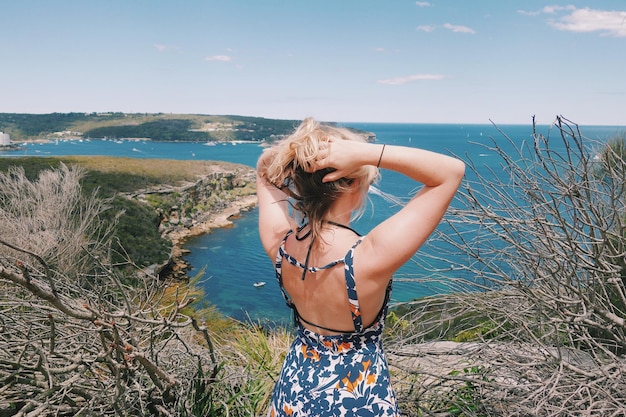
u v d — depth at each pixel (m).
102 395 2.10
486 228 2.28
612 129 2.88
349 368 1.35
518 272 2.44
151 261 28.09
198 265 33.62
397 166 1.24
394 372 2.65
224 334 3.64
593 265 2.22
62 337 2.34
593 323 2.19
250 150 181.75
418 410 2.43
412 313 2.65
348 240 1.33
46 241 6.03
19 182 9.04
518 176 2.28
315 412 1.34
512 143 2.36
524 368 2.28
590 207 2.05
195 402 2.44
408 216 1.25
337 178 1.28
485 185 2.35
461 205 2.57
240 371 2.80
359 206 1.42
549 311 2.39
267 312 23.47
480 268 2.46
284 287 1.48
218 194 59.50
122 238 27.36
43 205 8.54
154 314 2.51
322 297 1.35
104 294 2.34
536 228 2.23
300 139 1.32
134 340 2.06
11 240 6.14
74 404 2.11
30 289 1.58
